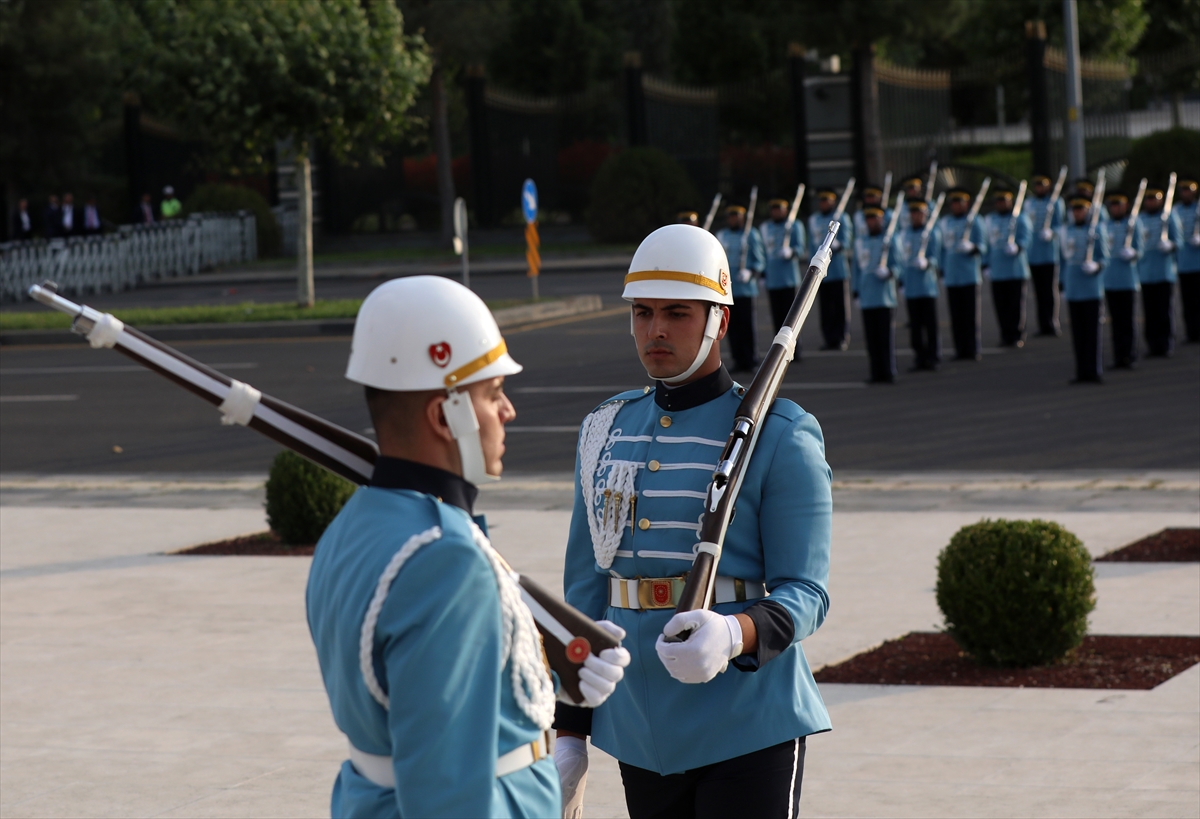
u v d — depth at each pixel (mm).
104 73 46906
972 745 6586
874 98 42719
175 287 41625
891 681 7668
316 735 7121
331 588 2730
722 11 47969
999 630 7719
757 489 3881
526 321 28406
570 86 52344
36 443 17828
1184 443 14570
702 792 3896
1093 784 6012
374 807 2709
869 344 19562
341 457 2850
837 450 15188
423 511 2711
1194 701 7062
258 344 26484
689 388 4062
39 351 27047
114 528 12820
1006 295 22922
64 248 40406
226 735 7148
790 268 24031
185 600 10047
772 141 49094
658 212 42625
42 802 6273
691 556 3928
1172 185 21266
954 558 7945
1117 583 9453
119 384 22266
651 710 3926
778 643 3617
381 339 2746
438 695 2564
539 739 2826
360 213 48875
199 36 28250
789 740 3879
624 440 4141
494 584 2660
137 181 47312
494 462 2828
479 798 2584
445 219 46250
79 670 8359
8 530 12844
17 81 46406
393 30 29391
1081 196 18766
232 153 30266
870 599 9344
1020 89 63906
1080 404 17172
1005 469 13828
